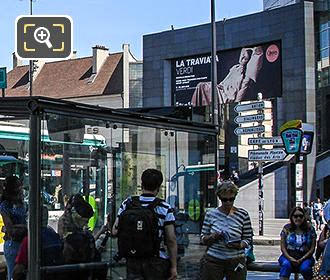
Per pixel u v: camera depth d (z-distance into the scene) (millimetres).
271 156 24047
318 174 41938
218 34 45469
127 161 7375
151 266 5707
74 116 6340
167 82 48938
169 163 7711
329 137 45094
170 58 48750
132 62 67875
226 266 6941
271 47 43031
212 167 8164
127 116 6973
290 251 9367
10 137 7605
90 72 73188
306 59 41406
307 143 19625
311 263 9258
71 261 6496
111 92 68625
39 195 6039
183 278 7637
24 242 6648
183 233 7797
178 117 8414
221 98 45219
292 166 38094
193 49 47188
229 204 6961
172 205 7691
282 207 37844
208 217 7066
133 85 67750
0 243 7480
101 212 7391
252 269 11562
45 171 6242
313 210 30297
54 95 73375
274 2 56719
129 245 5715
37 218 6039
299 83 41594
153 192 5926
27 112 6199
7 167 7809
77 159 6883
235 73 44688
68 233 6602
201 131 8031
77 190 7004
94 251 6793
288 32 42156
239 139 40156
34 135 5988
